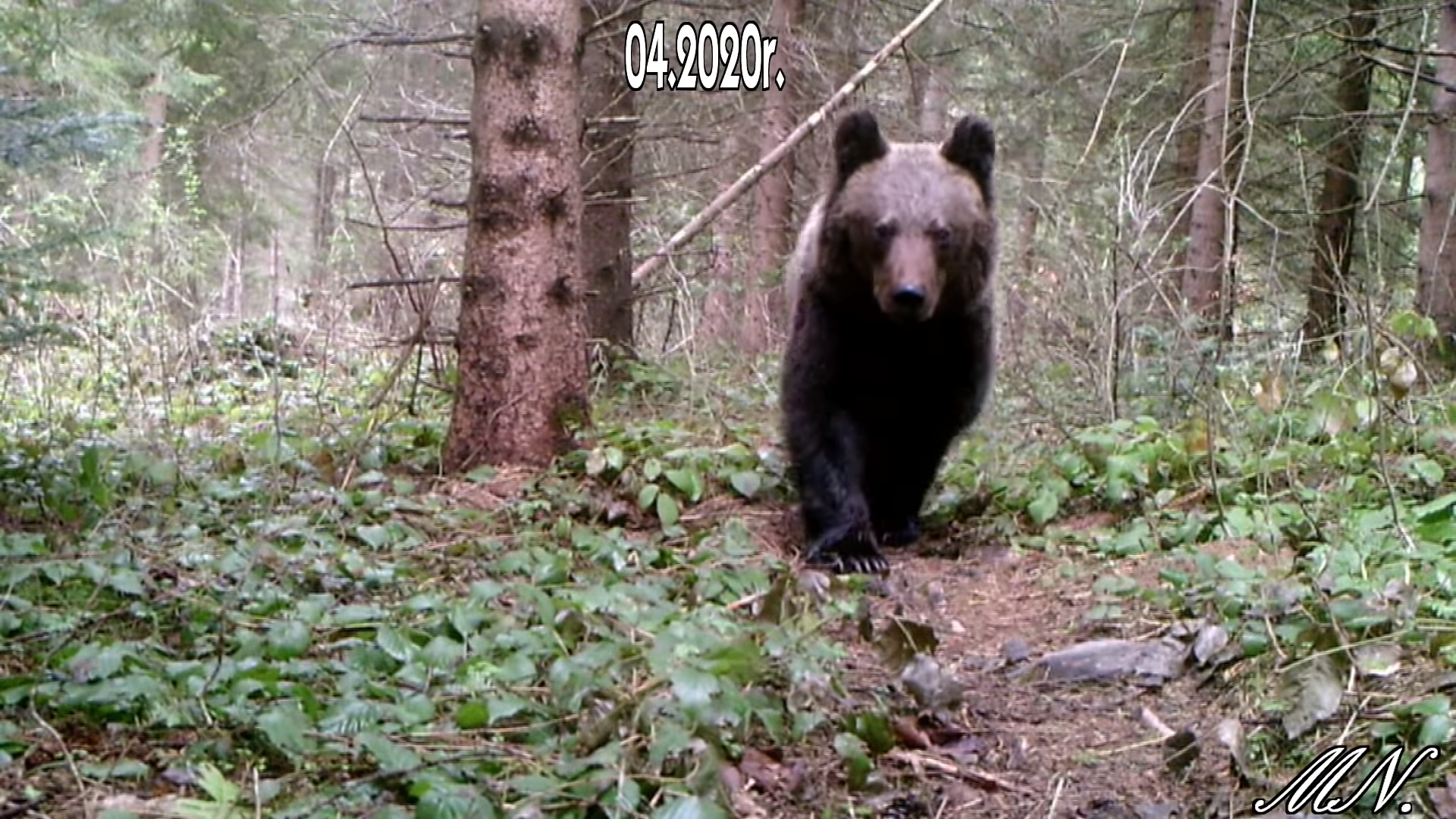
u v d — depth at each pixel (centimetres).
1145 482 751
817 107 1639
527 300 821
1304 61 1541
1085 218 1229
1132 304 1014
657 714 414
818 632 568
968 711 508
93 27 1792
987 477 845
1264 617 523
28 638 474
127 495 690
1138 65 1642
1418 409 842
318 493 705
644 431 885
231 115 2050
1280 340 1006
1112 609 597
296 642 474
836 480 729
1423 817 397
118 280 1242
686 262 1535
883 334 727
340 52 1577
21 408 981
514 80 813
